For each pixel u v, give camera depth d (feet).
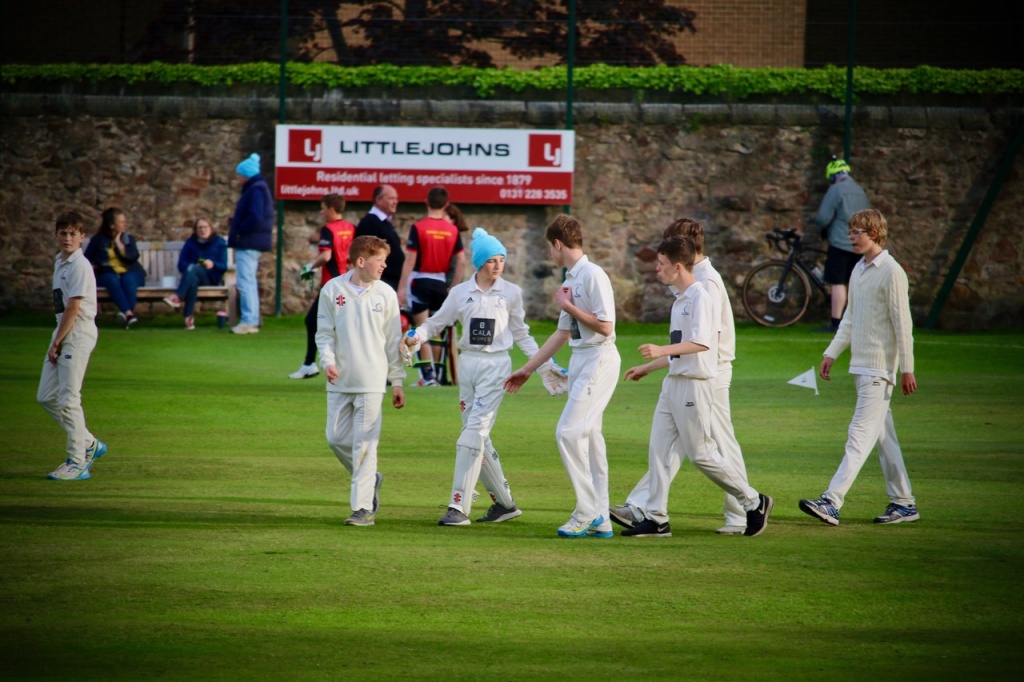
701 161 220.23
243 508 88.33
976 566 72.43
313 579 67.77
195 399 140.46
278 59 227.20
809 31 236.02
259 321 201.67
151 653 54.60
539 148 216.33
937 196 219.61
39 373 155.02
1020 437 123.54
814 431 128.26
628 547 77.56
